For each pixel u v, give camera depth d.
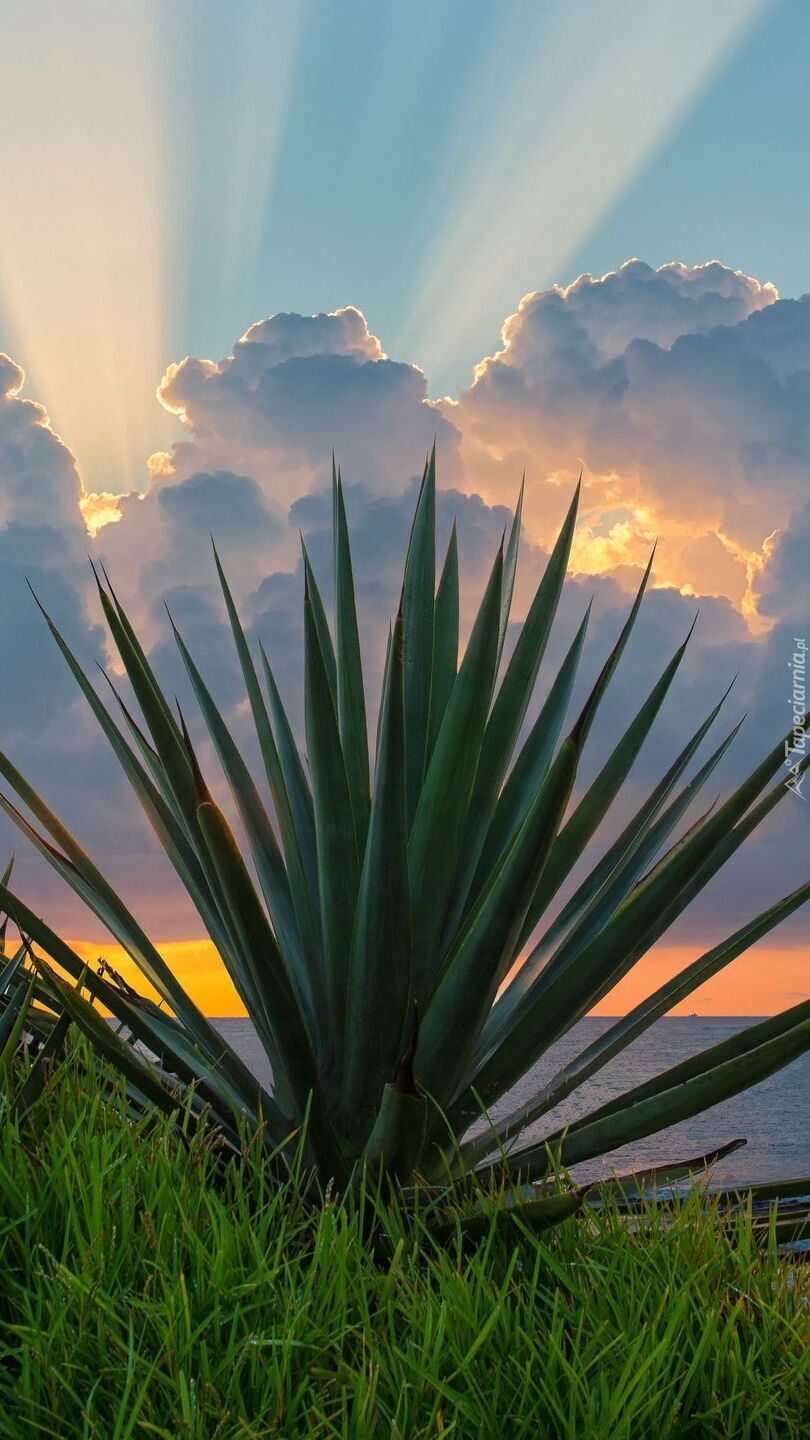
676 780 2.91
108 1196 1.80
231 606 3.00
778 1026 2.29
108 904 2.62
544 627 2.62
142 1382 1.48
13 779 2.63
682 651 2.60
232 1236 1.74
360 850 2.74
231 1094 2.37
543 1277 2.09
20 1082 2.23
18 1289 1.62
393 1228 1.99
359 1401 1.49
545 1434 1.59
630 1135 2.15
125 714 2.87
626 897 2.68
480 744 2.43
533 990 2.61
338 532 2.92
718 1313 1.87
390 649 2.10
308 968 2.63
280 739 3.11
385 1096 1.97
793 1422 1.74
